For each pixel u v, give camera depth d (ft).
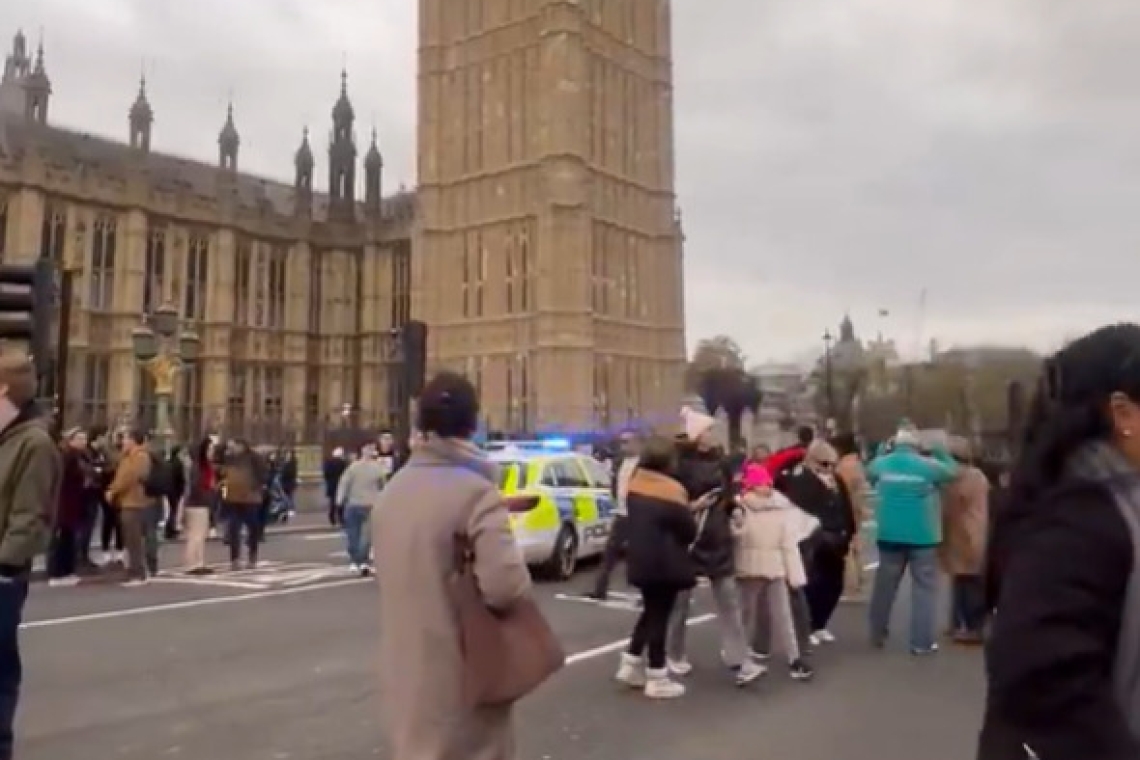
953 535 36.91
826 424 134.10
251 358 200.85
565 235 182.09
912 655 34.91
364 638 36.83
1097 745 6.37
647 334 203.51
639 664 29.45
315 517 101.40
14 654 19.61
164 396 82.33
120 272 179.11
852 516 38.45
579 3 187.52
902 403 218.59
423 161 203.31
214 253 194.29
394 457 73.51
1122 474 6.98
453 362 196.54
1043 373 7.73
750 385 151.23
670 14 214.28
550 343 179.93
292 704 27.22
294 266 209.56
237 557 58.80
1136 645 6.65
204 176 211.61
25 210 164.76
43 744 23.36
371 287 215.51
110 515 59.98
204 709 26.66
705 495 30.19
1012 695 6.65
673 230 210.38
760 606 34.45
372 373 213.87
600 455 130.11
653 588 28.27
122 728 24.76
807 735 24.41
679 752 22.90
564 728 24.98
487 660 12.71
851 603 48.37
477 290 195.52
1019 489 7.37
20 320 32.96
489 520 12.92
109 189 177.27
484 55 198.39
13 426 19.74
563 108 183.83
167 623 39.86
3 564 19.12
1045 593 6.64
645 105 208.44
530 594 13.26
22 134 183.83
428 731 12.62
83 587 50.37
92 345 174.81
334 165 220.64
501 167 193.47
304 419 204.23
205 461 59.93
